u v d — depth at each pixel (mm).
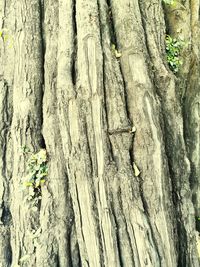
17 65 4684
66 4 4363
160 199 3633
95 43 3957
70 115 3867
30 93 4500
